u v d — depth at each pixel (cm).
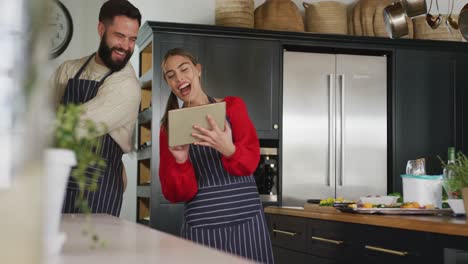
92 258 84
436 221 220
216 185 251
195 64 263
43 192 46
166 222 474
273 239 356
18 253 45
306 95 523
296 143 518
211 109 235
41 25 44
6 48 43
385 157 536
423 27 564
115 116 273
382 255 246
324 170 521
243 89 505
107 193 262
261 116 508
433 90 550
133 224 156
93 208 255
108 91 277
